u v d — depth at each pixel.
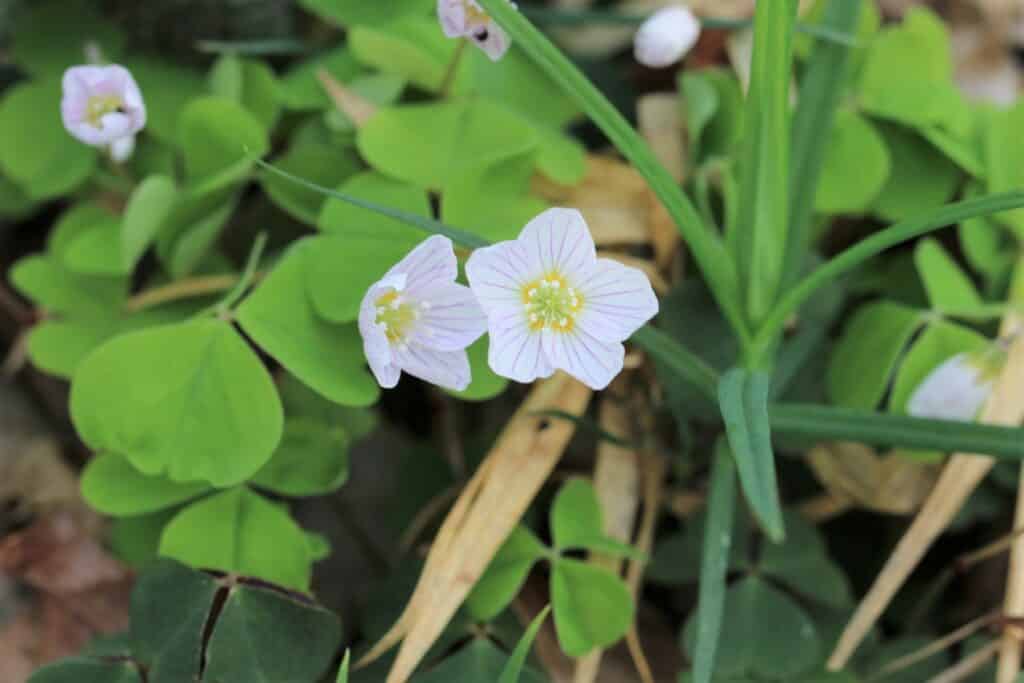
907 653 0.36
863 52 0.39
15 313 0.39
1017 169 0.38
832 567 0.37
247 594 0.34
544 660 0.36
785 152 0.34
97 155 0.38
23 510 0.38
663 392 0.37
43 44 0.39
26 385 0.39
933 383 0.36
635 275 0.33
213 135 0.37
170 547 0.35
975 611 0.38
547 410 0.35
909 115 0.38
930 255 0.37
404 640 0.34
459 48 0.37
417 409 0.39
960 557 0.37
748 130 0.34
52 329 0.37
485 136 0.37
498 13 0.34
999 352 0.36
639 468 0.37
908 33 0.39
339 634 0.34
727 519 0.34
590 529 0.36
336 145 0.37
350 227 0.36
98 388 0.35
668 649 0.37
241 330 0.36
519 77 0.38
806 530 0.37
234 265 0.38
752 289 0.35
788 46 0.33
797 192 0.36
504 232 0.36
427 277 0.33
